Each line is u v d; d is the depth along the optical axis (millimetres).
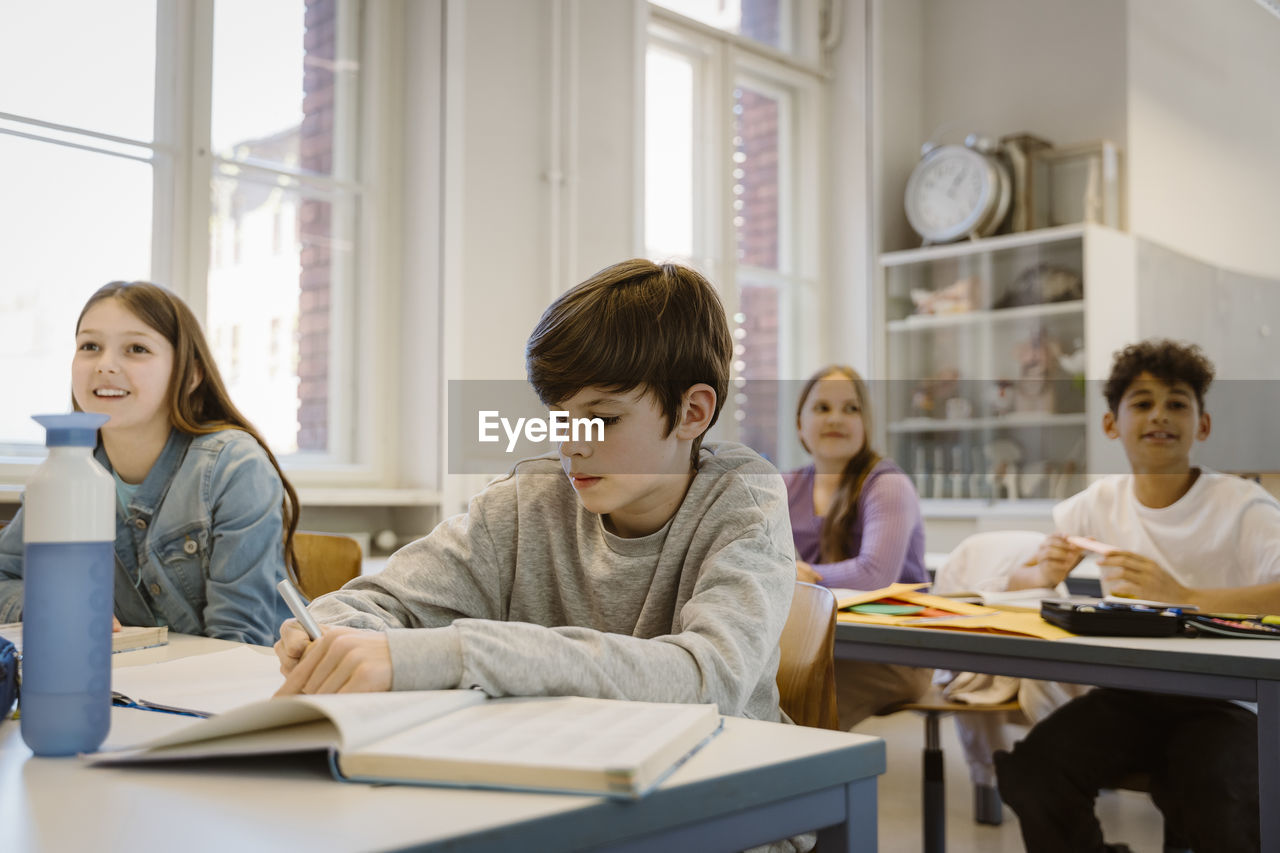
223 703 831
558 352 885
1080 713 1700
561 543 1033
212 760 610
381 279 3115
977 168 4199
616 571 972
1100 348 3900
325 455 3031
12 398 2418
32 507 644
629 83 3578
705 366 922
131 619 1548
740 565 884
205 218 2742
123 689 896
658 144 4012
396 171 3152
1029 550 2246
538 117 3291
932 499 4297
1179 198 4242
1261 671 1167
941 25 4766
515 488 1080
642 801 534
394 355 3141
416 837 468
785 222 4570
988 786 2418
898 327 4453
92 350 1522
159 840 473
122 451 1555
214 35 2787
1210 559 1957
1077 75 4344
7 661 762
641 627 964
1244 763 1459
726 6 4266
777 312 4488
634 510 981
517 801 520
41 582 636
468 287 3096
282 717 618
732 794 579
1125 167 4180
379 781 558
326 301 3039
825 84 4664
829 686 1042
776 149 4551
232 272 2818
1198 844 1466
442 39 3076
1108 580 1722
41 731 629
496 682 703
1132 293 4090
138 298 1541
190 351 1575
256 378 2867
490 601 1062
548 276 3283
